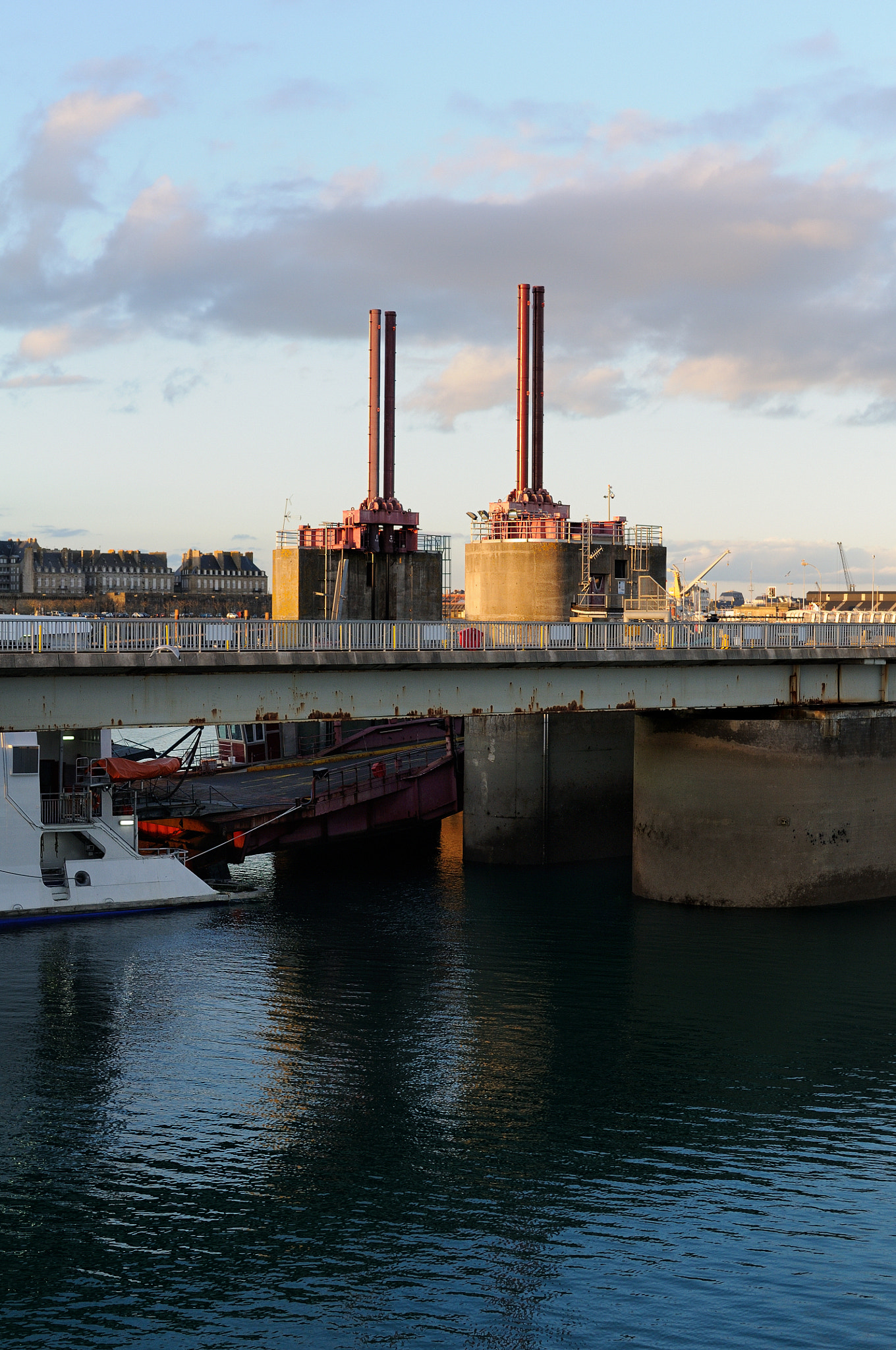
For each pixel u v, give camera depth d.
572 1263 30.89
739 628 66.19
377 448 94.62
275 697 54.62
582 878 73.06
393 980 51.75
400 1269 30.70
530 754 76.56
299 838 71.06
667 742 66.50
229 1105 39.16
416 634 57.81
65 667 48.59
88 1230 32.22
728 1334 28.33
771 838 64.69
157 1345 27.94
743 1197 34.16
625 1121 38.59
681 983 51.97
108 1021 46.03
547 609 84.62
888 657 68.25
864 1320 28.80
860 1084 41.56
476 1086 40.91
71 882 59.38
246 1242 31.72
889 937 59.28
